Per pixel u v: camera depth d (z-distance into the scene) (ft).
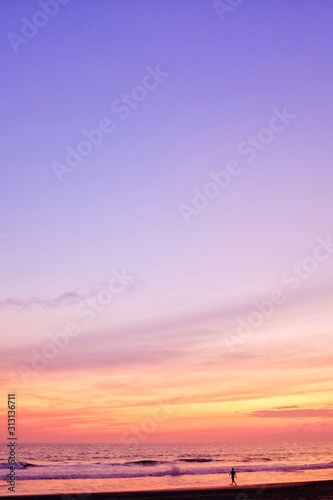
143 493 125.18
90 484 154.92
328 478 170.50
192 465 248.11
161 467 225.35
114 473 192.65
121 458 335.47
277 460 314.55
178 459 318.04
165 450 485.15
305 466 229.25
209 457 347.77
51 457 345.92
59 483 157.89
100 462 277.03
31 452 415.64
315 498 111.04
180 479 171.73
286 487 131.75
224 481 163.63
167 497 118.32
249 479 168.96
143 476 183.93
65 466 228.63
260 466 231.50
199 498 116.06
